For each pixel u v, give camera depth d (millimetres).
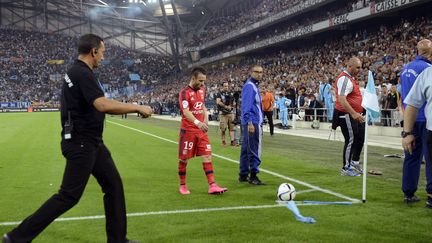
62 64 68062
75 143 3693
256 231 4539
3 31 68062
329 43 38750
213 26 66438
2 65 64562
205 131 6391
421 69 5672
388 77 21250
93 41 3799
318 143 14391
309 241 4211
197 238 4320
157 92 60406
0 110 57094
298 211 5176
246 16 54750
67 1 68562
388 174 8094
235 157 10938
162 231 4559
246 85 7148
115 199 4000
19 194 6500
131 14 75438
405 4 26844
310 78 29422
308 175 8086
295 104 25375
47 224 3629
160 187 7031
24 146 13469
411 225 4746
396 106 17281
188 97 6484
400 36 28250
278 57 47000
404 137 4312
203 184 7301
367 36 33125
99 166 3918
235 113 13672
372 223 4824
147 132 20250
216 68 62062
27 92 62594
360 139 7953
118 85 66938
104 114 3895
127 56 73812
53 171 8711
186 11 70062
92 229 4668
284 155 11211
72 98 3682
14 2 69125
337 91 7738
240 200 6027
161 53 77688
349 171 7953
